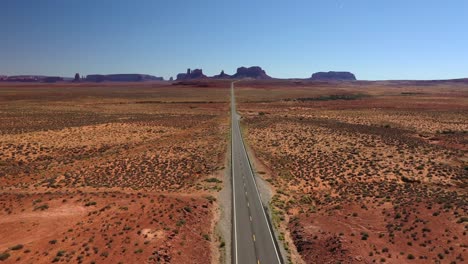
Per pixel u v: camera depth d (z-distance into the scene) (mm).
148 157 59219
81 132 79062
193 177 49125
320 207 39688
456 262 25141
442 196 38719
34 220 32125
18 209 34969
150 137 77750
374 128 87688
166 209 35000
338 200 40844
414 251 27469
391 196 40281
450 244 27641
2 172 49406
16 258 25344
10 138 68875
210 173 51062
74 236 28938
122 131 82562
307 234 32500
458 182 45156
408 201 37688
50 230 30125
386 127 90938
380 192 42094
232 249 29516
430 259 26031
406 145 65875
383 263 26219
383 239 30047
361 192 42750
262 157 61094
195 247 29609
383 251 27984
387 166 53000
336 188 45312
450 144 69500
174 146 68000
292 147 67375
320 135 77625
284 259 28312
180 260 27266
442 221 31500
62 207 35406
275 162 57688
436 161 54875
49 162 56031
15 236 29031
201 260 28203
